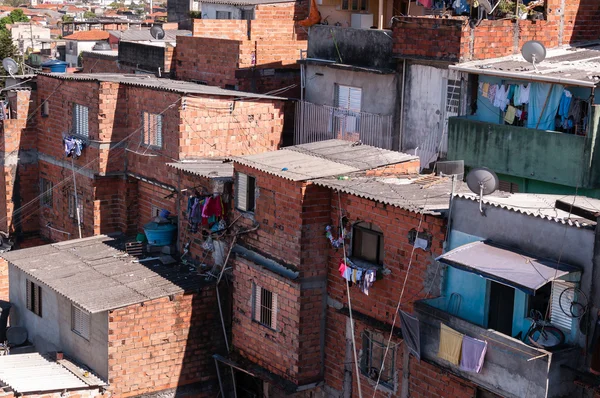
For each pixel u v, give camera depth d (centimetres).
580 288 2011
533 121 2731
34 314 3275
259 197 2747
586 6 3219
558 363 2011
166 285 2956
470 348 2153
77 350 3000
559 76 2639
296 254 2617
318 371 2702
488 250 2116
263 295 2773
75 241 3431
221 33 4281
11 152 4009
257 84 3762
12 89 4116
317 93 3438
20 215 4066
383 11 3953
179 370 2933
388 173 2728
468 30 2888
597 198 2584
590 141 2545
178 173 3180
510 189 2786
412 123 3086
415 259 2383
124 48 4425
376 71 3139
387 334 2488
